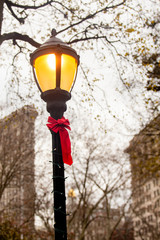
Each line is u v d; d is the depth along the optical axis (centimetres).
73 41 1096
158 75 1434
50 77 554
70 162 535
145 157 2186
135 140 2291
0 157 2625
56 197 502
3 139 2600
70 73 565
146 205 5525
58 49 553
